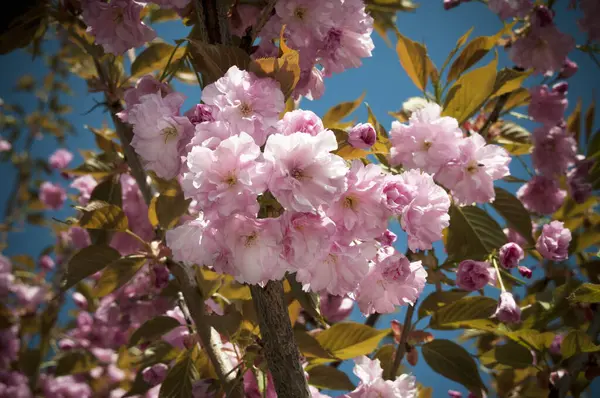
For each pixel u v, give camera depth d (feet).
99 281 2.49
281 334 1.76
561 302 2.79
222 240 1.61
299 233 1.60
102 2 2.23
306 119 1.65
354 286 1.72
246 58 1.80
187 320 2.61
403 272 1.83
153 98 1.74
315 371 2.38
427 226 1.81
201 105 1.69
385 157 2.56
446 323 2.61
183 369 2.36
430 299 2.65
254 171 1.56
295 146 1.56
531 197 3.31
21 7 2.72
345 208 1.66
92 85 2.74
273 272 1.61
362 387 2.18
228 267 1.65
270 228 1.60
